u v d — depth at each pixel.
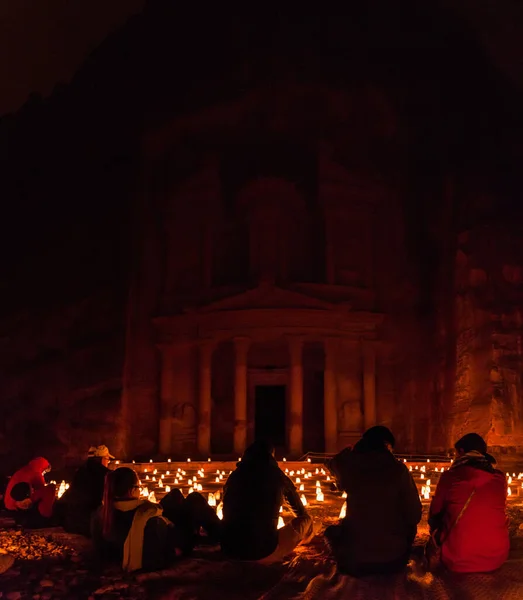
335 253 37.00
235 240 38.25
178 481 24.83
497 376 32.19
